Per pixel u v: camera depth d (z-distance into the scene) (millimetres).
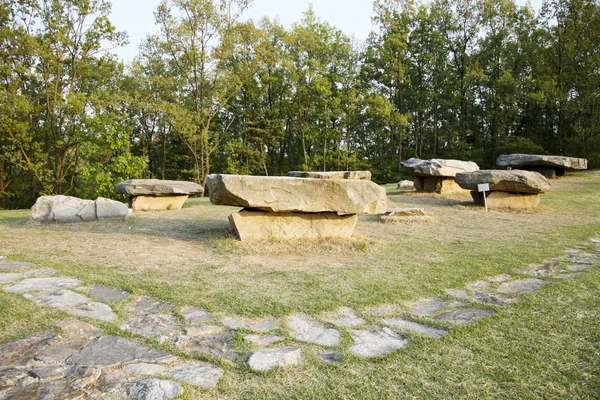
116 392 2635
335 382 2840
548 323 3781
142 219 10258
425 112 36312
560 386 2781
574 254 6648
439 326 3781
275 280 5160
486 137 33188
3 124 20250
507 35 31328
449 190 15695
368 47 33812
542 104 27391
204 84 26547
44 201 9961
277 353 3217
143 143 31812
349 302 4391
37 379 2734
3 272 5285
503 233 8617
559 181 18609
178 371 2938
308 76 30422
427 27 33438
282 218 7320
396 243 7551
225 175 6750
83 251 6637
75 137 22359
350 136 37750
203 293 4617
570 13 27219
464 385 2799
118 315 3939
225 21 24109
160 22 23578
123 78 29969
